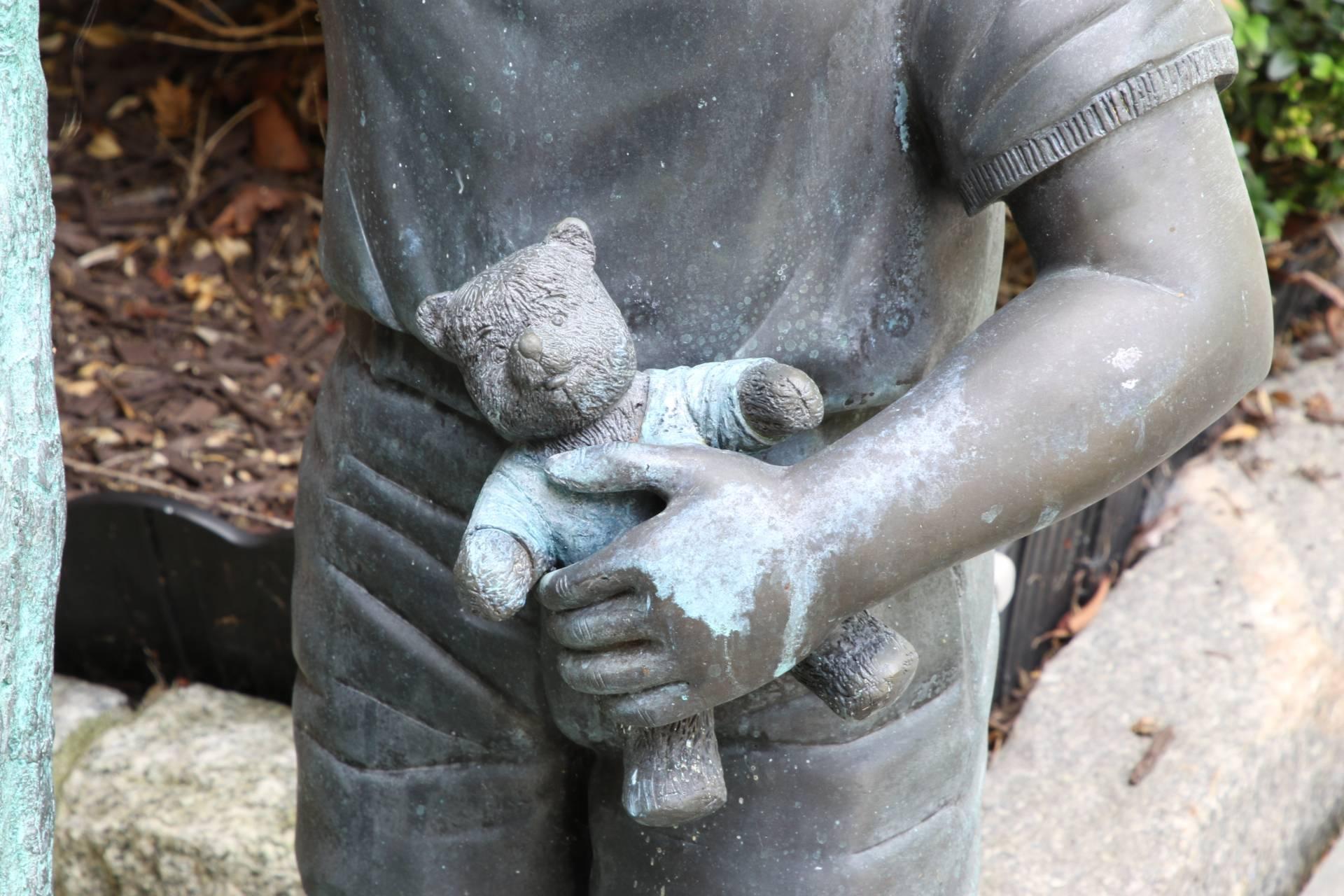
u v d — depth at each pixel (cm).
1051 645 201
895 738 118
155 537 192
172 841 171
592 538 109
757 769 117
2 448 103
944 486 106
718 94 109
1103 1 106
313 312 258
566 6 109
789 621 105
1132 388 106
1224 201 108
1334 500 215
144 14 293
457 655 121
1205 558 204
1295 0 202
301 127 280
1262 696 182
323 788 127
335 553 124
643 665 106
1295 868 195
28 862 106
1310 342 246
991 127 107
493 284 107
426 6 111
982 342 108
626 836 120
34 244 104
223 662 198
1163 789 167
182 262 265
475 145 112
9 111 103
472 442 118
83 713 194
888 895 120
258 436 235
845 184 111
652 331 112
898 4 110
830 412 114
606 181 111
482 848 124
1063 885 157
